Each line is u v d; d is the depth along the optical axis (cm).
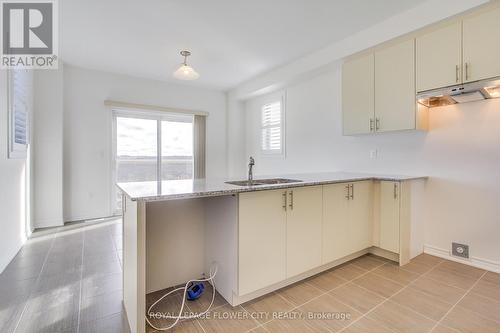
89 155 430
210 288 205
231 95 561
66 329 157
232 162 564
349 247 250
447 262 257
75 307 180
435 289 204
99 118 438
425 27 246
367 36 293
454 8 223
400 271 238
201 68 424
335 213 237
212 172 560
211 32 303
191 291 189
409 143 294
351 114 311
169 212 202
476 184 245
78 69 419
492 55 203
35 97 373
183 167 536
